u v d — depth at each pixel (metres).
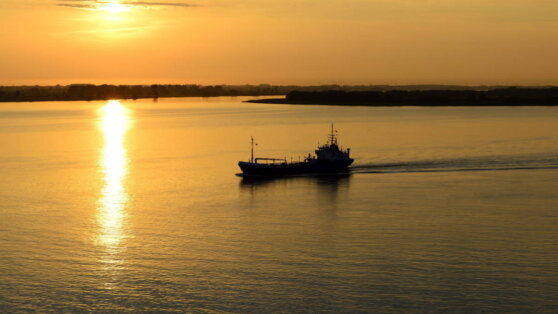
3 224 122.56
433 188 153.38
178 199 146.25
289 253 101.56
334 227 116.88
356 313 79.31
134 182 171.00
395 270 92.75
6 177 181.75
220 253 102.12
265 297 84.31
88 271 94.56
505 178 167.00
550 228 113.62
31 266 96.94
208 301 83.44
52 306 82.56
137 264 97.44
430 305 80.94
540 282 87.38
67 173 189.75
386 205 134.75
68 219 126.69
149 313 80.44
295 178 175.50
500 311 79.06
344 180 169.38
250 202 141.75
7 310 81.38
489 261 95.81
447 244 104.56
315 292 85.50
